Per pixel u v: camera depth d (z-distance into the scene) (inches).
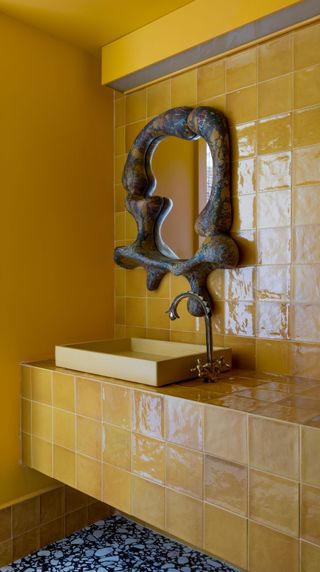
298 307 74.9
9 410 86.7
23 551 86.1
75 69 96.0
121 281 102.6
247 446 56.6
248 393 65.7
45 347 91.6
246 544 56.9
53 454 81.7
